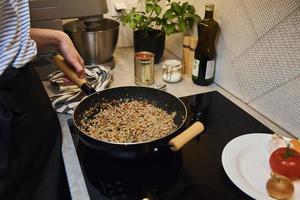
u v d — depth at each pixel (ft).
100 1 3.53
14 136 2.00
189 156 2.50
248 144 2.48
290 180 2.08
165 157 2.47
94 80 3.38
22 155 2.09
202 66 3.44
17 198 2.07
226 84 3.44
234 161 2.30
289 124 2.72
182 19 3.55
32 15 3.24
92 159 2.48
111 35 3.72
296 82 2.55
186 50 3.65
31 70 2.30
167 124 2.66
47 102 2.49
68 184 2.24
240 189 2.08
